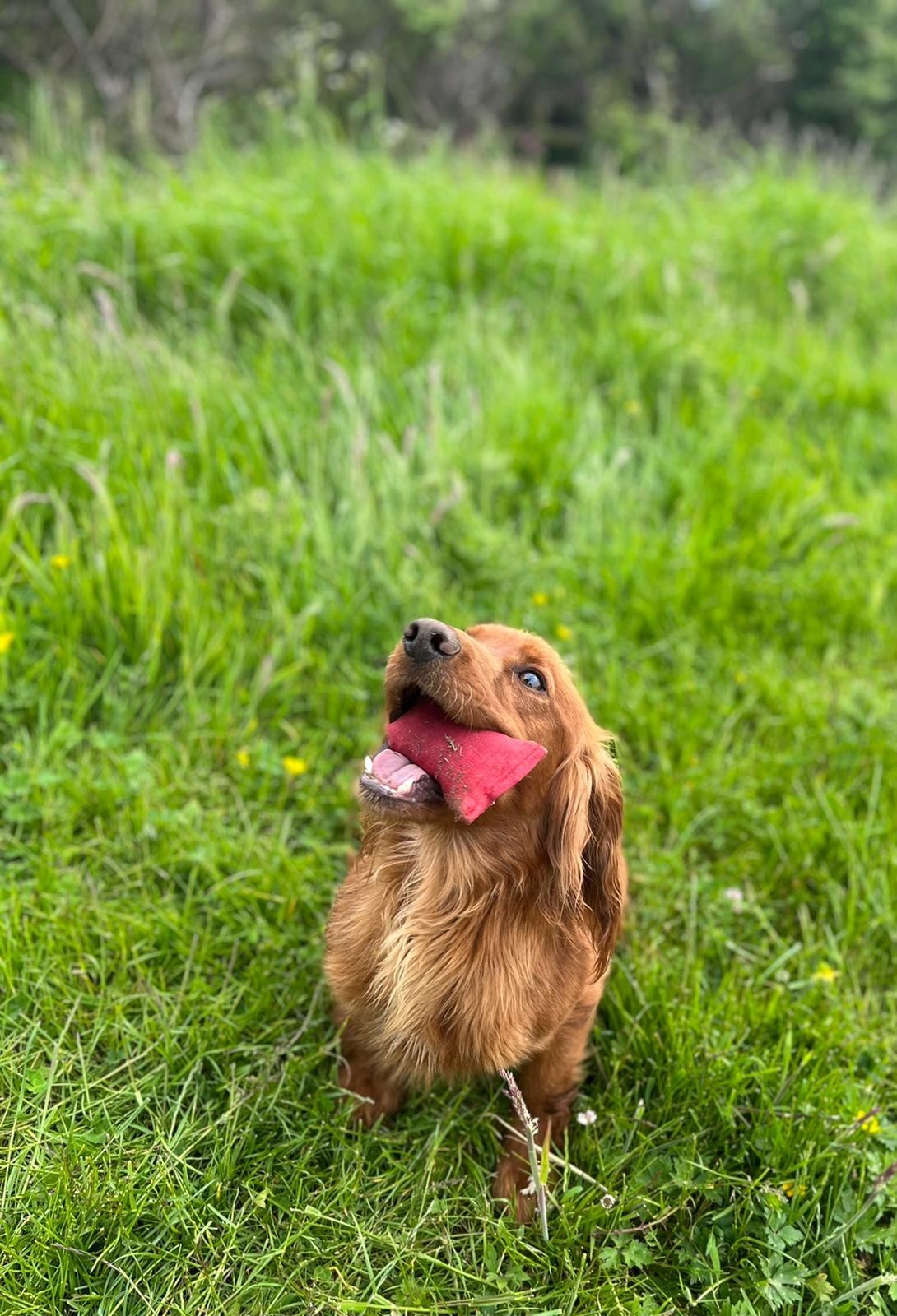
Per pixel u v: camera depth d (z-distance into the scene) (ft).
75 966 3.16
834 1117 3.01
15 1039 2.95
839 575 5.10
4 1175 2.72
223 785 3.82
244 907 3.41
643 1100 3.05
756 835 3.89
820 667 4.72
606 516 5.26
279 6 16.43
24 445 4.54
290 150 8.37
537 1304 2.65
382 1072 3.04
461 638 2.70
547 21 22.20
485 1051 2.84
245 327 5.97
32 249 5.83
